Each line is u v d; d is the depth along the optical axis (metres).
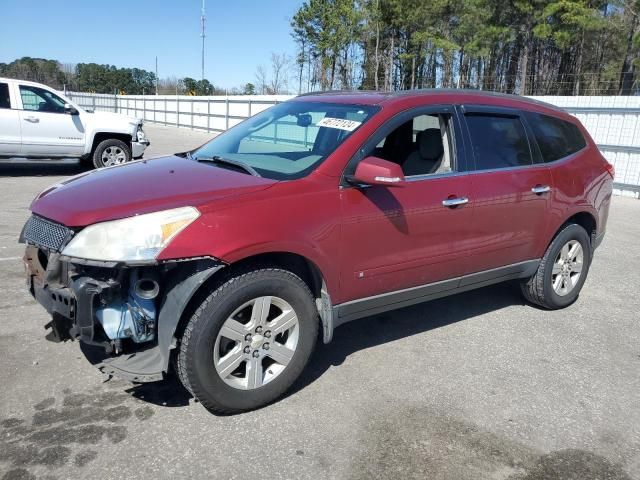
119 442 2.90
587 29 32.00
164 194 3.08
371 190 3.53
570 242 5.06
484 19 35.50
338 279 3.48
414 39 41.31
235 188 3.18
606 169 5.39
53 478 2.60
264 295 3.14
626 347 4.41
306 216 3.25
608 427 3.28
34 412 3.12
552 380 3.81
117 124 12.17
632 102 12.65
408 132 4.01
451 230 4.00
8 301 4.62
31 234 3.23
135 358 3.04
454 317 4.87
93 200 3.09
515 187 4.38
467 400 3.49
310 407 3.33
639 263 6.96
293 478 2.70
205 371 3.00
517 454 2.99
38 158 11.40
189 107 28.59
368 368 3.84
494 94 4.60
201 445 2.91
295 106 4.38
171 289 2.95
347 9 45.72
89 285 2.87
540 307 5.19
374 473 2.77
